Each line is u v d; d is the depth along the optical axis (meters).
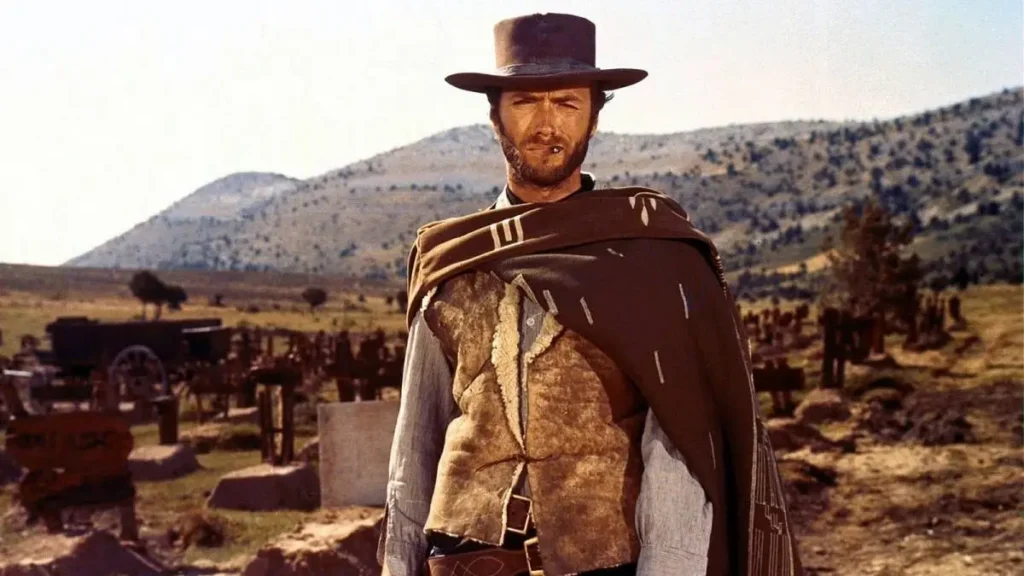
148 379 33.66
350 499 10.52
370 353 25.31
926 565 9.79
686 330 2.65
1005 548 10.26
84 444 11.79
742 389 2.71
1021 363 28.28
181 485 16.86
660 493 2.55
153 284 99.94
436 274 2.80
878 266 42.72
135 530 11.84
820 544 10.85
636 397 2.66
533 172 2.83
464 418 2.74
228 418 25.12
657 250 2.70
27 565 9.92
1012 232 122.94
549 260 2.68
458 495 2.68
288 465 15.35
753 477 2.67
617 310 2.60
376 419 10.60
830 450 16.48
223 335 42.41
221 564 11.07
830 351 25.34
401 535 2.81
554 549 2.57
